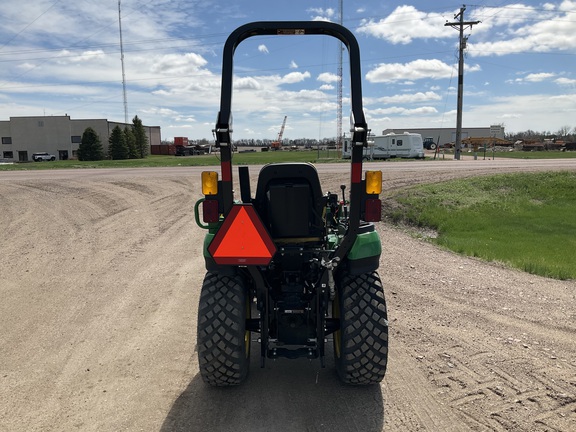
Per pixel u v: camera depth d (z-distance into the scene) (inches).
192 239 371.9
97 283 255.6
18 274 275.4
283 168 130.5
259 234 116.1
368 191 124.1
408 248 358.6
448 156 1806.1
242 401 134.3
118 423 124.3
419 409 128.5
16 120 2928.2
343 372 132.7
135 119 2844.5
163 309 214.2
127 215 487.2
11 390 142.2
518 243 427.5
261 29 124.4
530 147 2785.4
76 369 155.8
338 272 138.1
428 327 189.2
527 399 132.6
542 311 209.5
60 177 869.2
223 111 118.0
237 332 128.3
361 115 118.8
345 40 124.3
